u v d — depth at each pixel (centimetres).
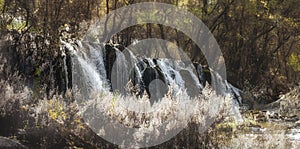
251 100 2017
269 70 2578
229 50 2469
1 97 529
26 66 1025
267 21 2406
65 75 1138
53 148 503
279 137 716
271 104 1880
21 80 688
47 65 1082
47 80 996
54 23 1227
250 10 2336
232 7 2369
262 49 2523
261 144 652
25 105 559
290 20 2417
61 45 1207
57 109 558
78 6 1547
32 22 1191
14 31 1084
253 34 2461
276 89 2481
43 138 510
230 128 697
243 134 732
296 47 2619
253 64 2503
